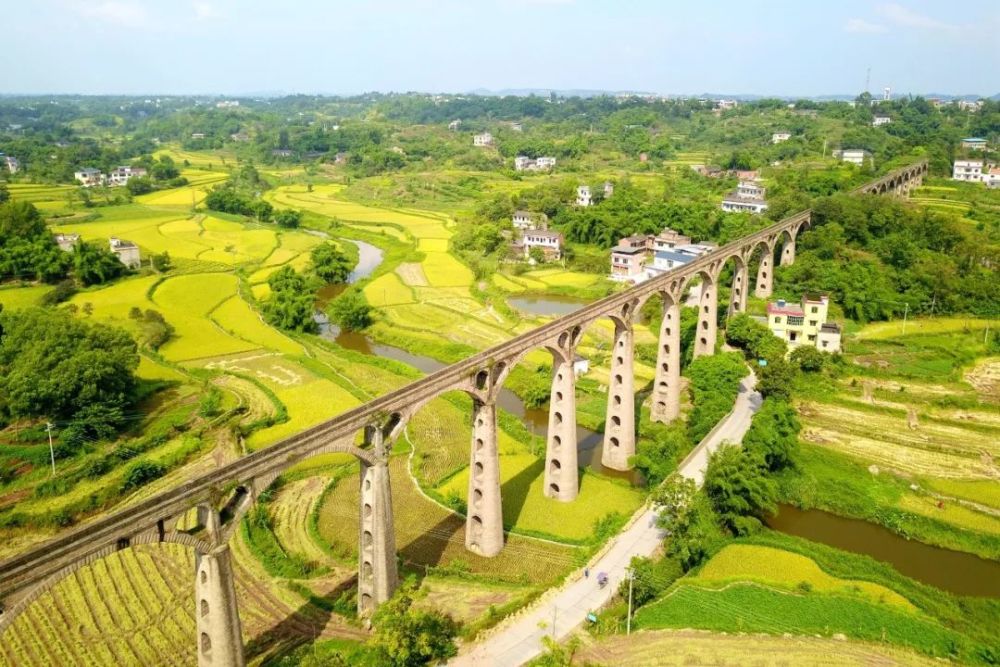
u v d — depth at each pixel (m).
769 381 97.06
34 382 85.69
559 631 56.59
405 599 53.84
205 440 89.56
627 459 86.75
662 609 59.28
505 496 79.31
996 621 59.44
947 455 86.25
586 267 187.12
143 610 58.66
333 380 110.75
